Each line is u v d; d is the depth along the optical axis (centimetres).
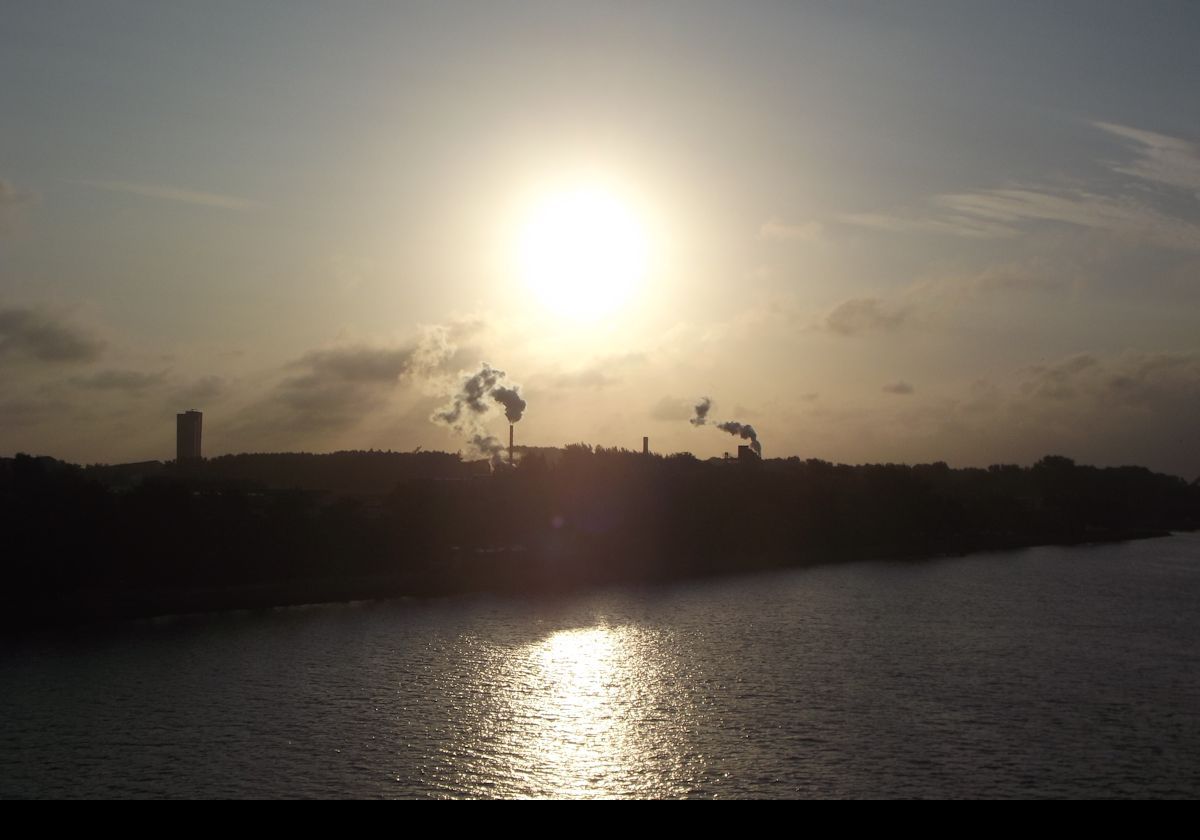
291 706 7688
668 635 10581
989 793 5866
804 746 6681
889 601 13150
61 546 11838
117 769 6306
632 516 17600
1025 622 11462
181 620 11500
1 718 7444
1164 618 11781
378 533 14912
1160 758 6475
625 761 6400
